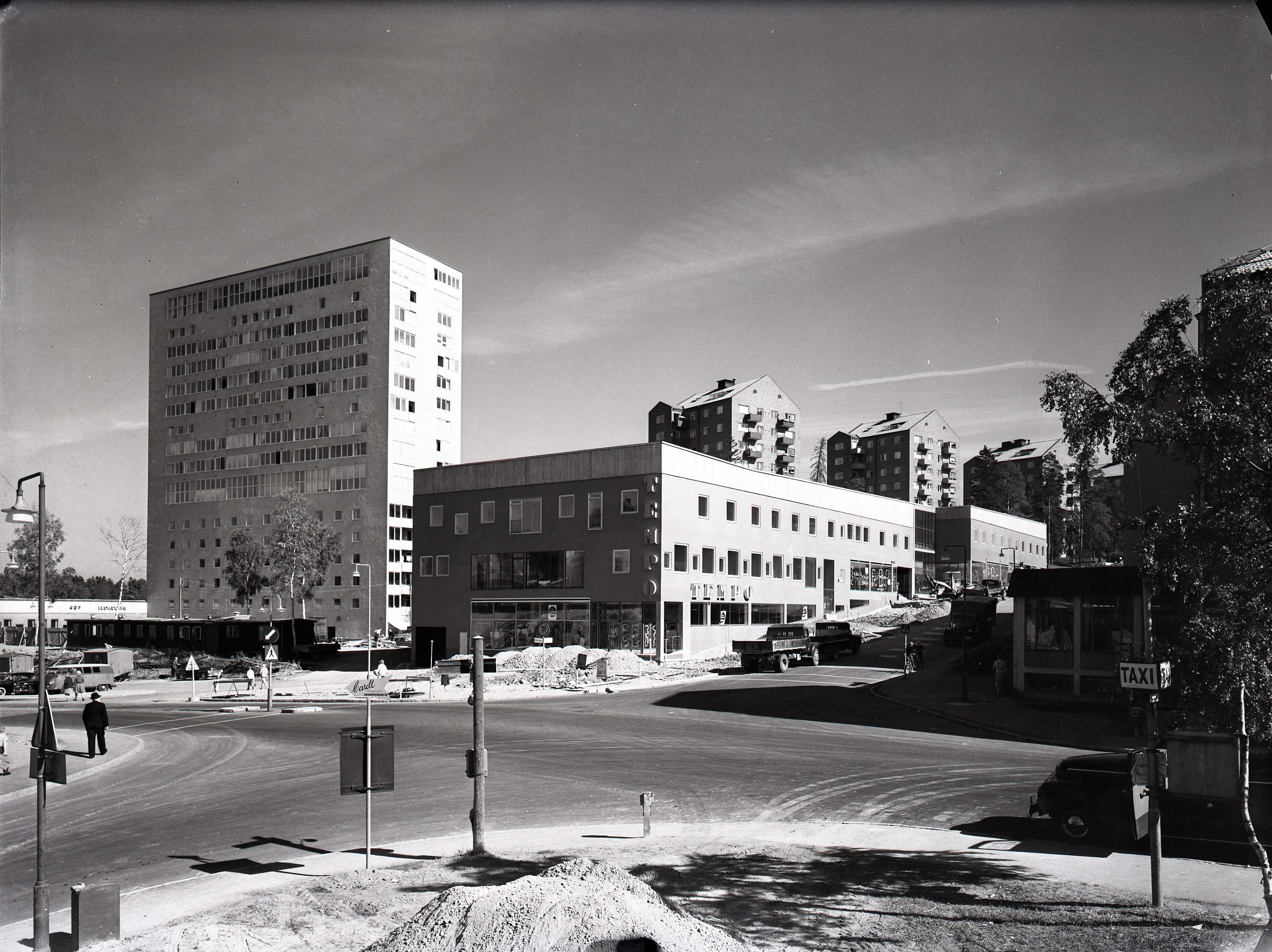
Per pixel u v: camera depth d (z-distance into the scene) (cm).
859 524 7812
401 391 10269
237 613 10819
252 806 1806
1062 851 1361
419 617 6134
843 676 4366
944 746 2453
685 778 2022
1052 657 3334
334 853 1437
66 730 3122
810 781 1961
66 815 1772
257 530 10781
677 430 13675
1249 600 997
